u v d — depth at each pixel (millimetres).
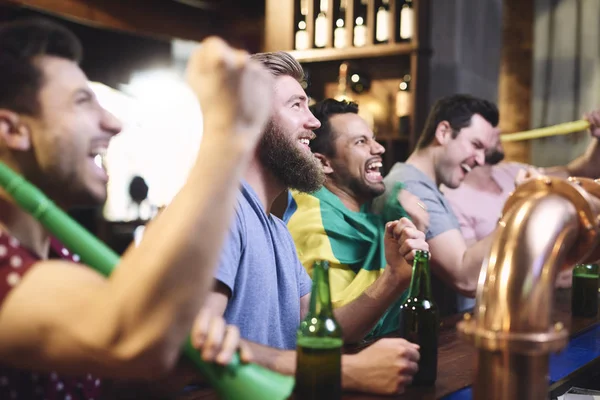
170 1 3936
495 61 4492
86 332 663
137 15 3748
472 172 3203
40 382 868
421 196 2453
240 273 1367
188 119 5469
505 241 633
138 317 648
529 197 668
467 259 2355
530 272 606
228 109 679
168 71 4602
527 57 5047
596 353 1482
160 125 5480
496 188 3311
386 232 1514
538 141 4980
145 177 5711
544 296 606
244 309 1383
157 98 5168
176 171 5707
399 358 1120
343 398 1100
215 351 809
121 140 5609
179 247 647
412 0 3367
